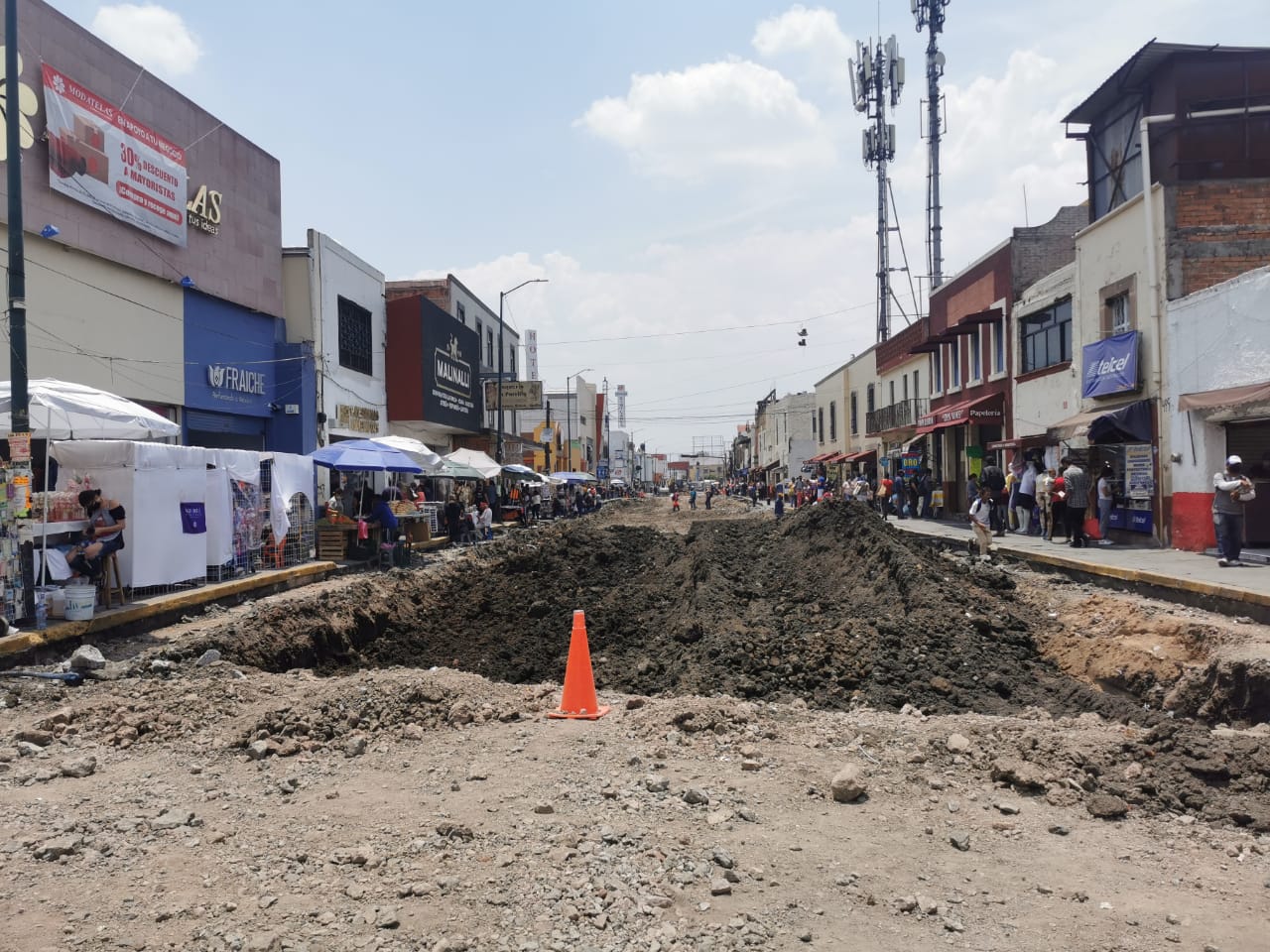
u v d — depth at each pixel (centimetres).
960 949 352
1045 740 590
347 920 361
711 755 593
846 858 435
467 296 4244
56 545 1053
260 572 1543
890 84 4472
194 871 407
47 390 1099
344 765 572
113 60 1725
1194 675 864
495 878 400
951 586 1213
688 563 1869
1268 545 1529
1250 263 1684
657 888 394
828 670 948
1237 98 1698
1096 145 2061
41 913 365
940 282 3788
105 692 758
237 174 2194
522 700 727
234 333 2189
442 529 2911
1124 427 1752
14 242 952
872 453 4344
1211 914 386
